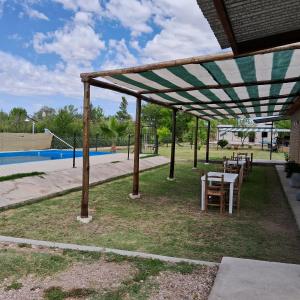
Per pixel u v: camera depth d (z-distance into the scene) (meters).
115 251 4.33
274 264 3.72
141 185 10.00
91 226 5.66
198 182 10.84
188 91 7.33
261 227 5.78
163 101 9.38
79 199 7.79
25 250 4.34
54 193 8.02
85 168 5.95
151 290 3.32
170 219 6.23
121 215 6.46
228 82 6.39
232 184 6.77
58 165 11.60
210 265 3.92
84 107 5.95
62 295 3.21
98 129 27.16
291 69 5.35
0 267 3.80
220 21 2.52
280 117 16.14
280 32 2.93
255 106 10.70
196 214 6.66
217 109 11.34
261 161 18.03
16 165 11.05
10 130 26.19
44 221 5.87
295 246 4.81
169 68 5.14
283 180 11.22
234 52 3.25
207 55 4.63
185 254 4.43
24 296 3.18
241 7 2.44
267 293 3.04
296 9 2.50
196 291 3.30
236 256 4.39
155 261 4.02
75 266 3.87
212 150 30.25
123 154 18.42
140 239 5.03
